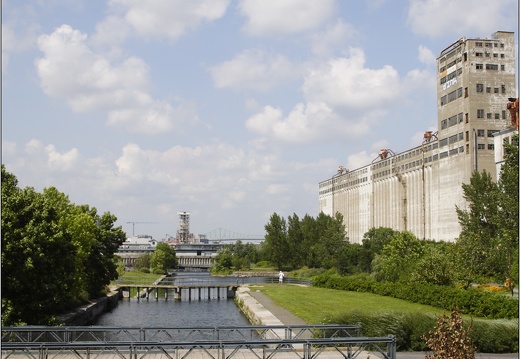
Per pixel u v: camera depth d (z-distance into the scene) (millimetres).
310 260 156000
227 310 86812
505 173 65562
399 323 36156
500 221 66438
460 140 141625
